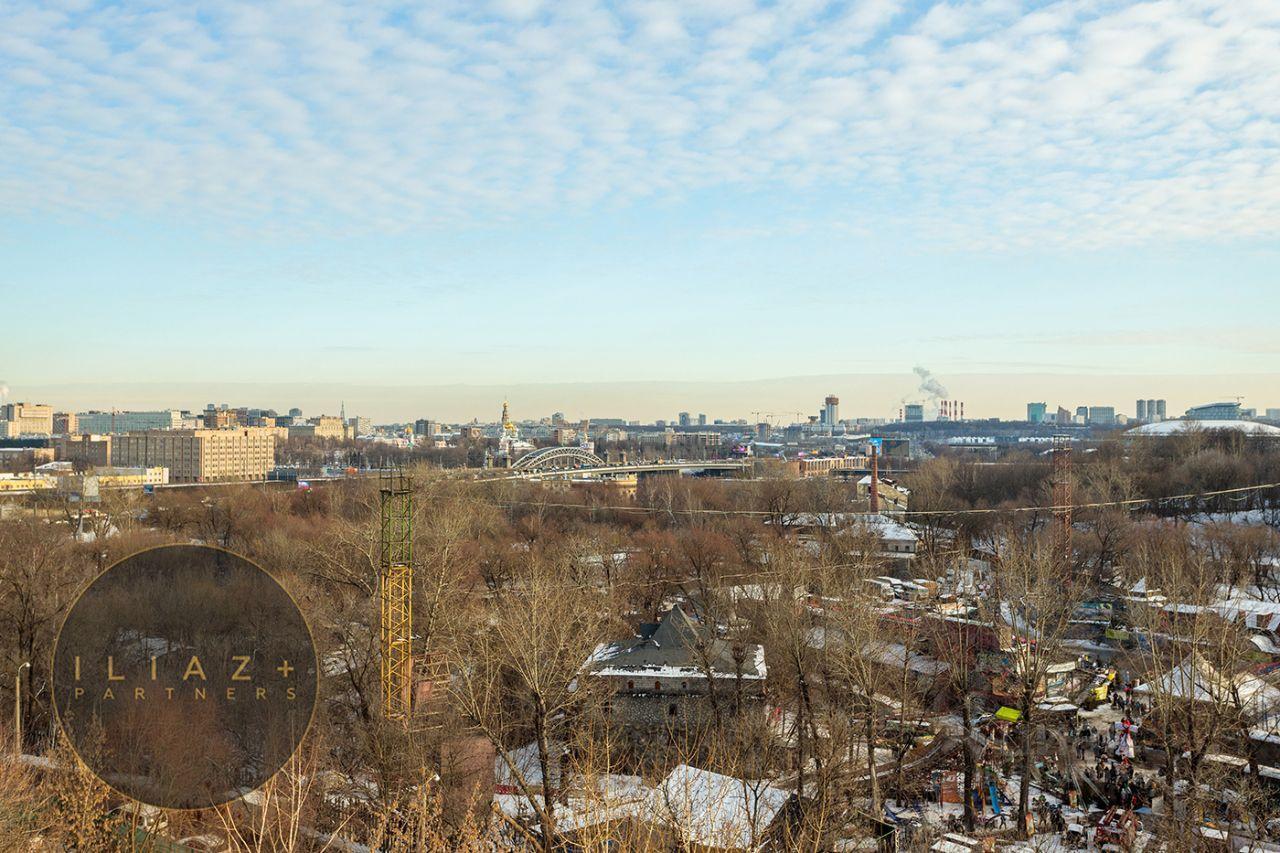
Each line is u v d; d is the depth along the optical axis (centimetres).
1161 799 7106
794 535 19075
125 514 17425
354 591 9700
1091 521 18275
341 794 5338
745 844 4769
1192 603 11112
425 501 13725
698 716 8231
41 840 3478
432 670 7006
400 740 5556
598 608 10956
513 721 7300
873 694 7400
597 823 4047
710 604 11312
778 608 9812
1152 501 19038
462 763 5734
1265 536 16200
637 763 7519
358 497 17950
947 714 9162
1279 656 10219
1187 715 7250
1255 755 7450
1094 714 9400
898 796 7381
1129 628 11544
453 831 4447
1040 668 8188
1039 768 8069
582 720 6994
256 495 19738
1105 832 6469
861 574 13050
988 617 10256
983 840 6425
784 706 8781
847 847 5859
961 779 7644
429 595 8294
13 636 8262
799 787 6262
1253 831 6166
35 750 5741
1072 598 10544
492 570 13000
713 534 16350
